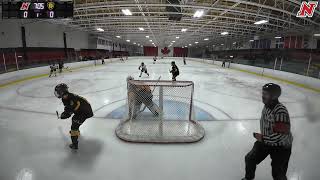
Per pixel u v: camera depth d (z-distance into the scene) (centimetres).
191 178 263
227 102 675
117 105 612
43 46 1839
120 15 1677
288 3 1162
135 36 3422
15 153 318
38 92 804
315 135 408
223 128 438
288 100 733
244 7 1362
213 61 2950
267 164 298
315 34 1561
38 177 259
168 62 3406
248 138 389
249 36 2634
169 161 302
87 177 261
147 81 410
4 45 1395
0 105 598
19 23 1527
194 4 1228
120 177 262
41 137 377
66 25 1966
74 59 2067
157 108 397
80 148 337
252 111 572
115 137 380
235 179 263
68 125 439
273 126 172
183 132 389
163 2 1222
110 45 4319
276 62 1406
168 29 2431
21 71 1130
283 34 1894
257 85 1064
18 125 436
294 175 273
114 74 1495
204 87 976
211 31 2511
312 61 1066
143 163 296
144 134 376
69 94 299
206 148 344
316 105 656
